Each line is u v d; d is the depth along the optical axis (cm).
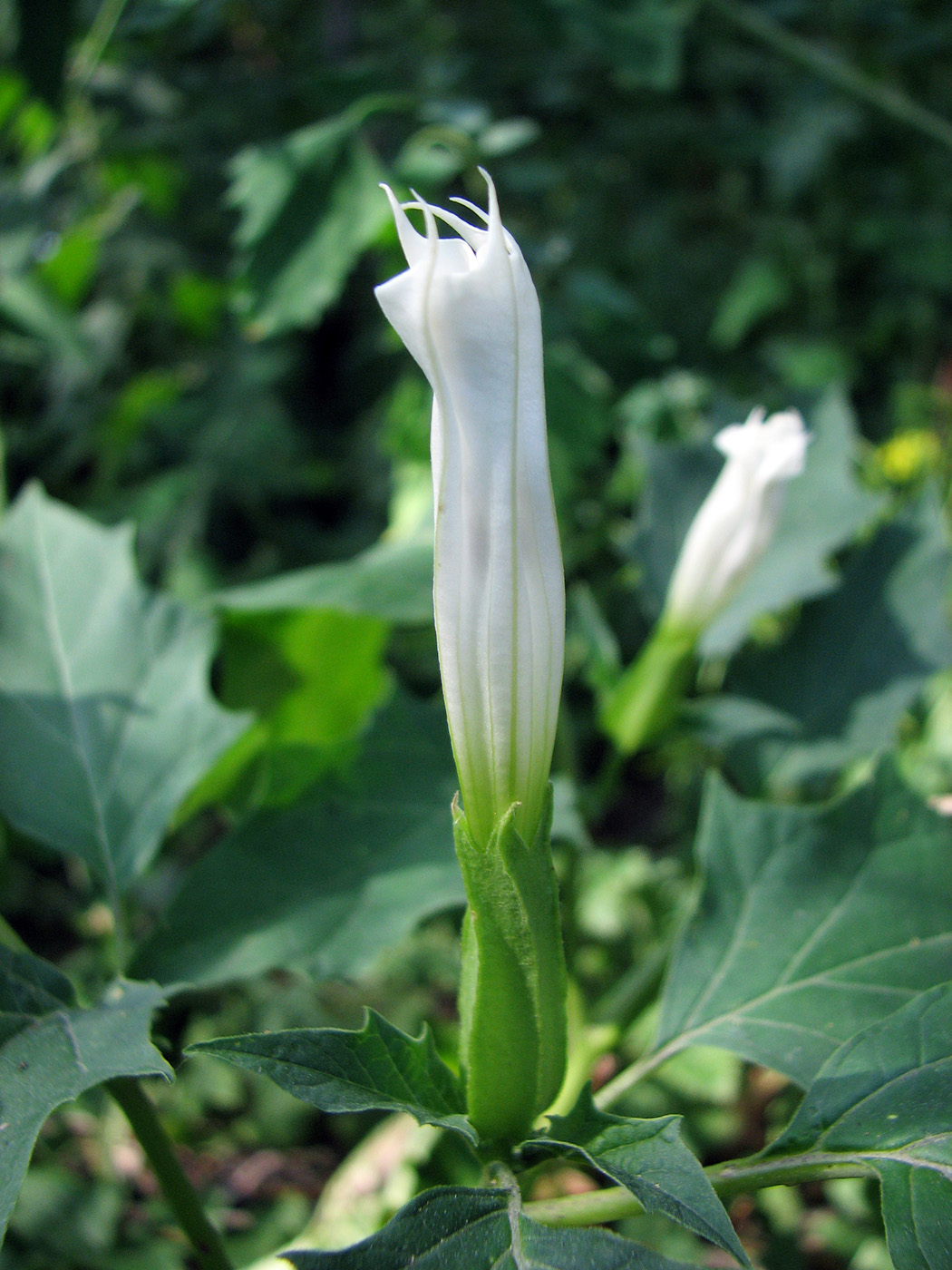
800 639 22
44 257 36
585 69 58
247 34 59
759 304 59
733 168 65
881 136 63
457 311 9
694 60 60
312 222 25
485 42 61
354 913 16
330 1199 25
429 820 18
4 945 13
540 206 57
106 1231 26
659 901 34
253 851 17
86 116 36
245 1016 34
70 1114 30
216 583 50
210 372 55
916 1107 11
